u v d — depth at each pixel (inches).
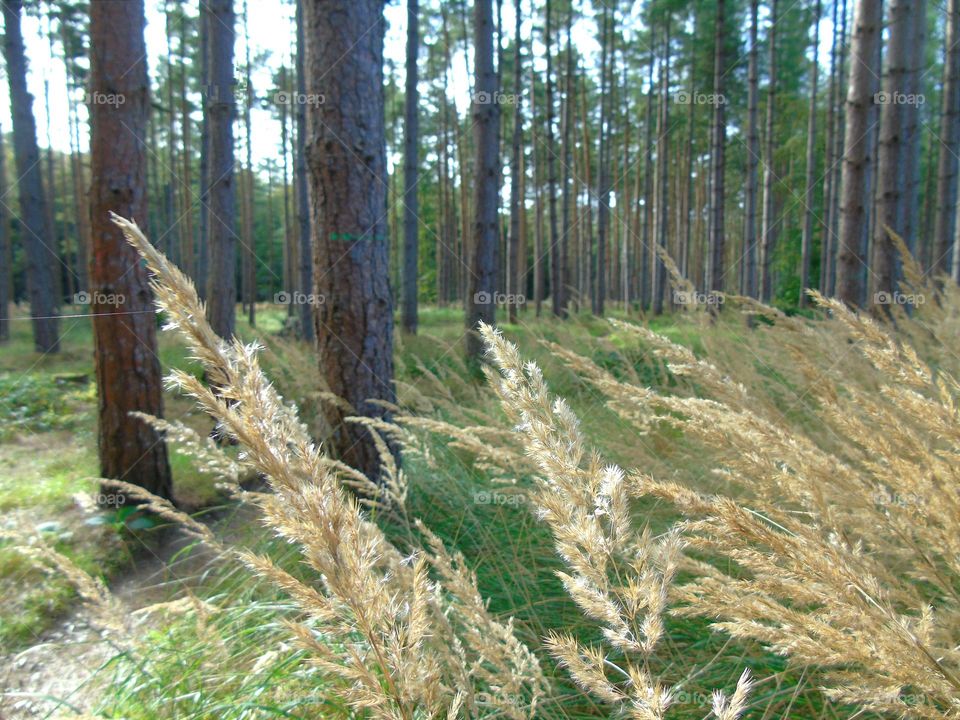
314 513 29.2
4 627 117.0
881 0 221.9
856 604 40.8
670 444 122.2
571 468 38.6
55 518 169.9
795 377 119.0
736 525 41.6
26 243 515.2
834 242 842.2
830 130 762.8
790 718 70.0
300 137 475.2
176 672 84.9
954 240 363.3
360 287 161.9
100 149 171.0
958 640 56.8
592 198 1016.2
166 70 897.5
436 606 57.2
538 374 40.9
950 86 345.7
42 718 82.2
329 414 164.1
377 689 33.8
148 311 177.8
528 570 108.7
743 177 1000.9
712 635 84.6
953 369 116.3
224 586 120.9
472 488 146.5
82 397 341.7
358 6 158.6
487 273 394.3
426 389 257.9
